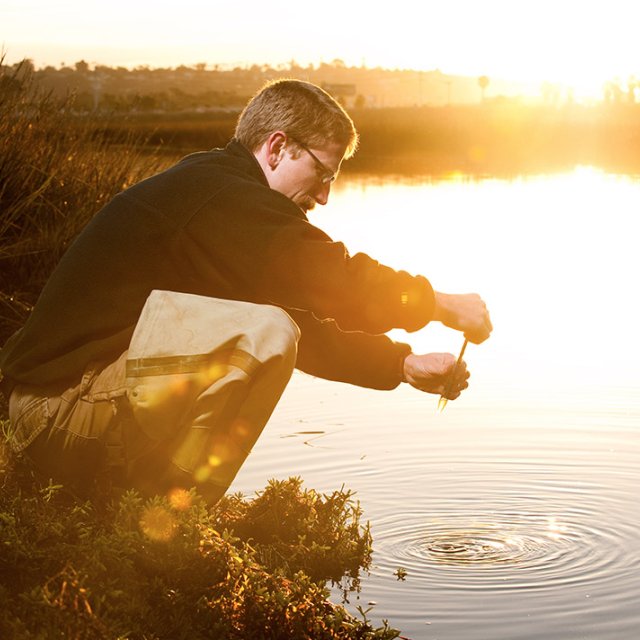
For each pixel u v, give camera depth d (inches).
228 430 113.5
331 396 223.3
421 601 123.3
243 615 105.3
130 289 118.1
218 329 111.3
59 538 104.8
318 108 126.0
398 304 118.7
